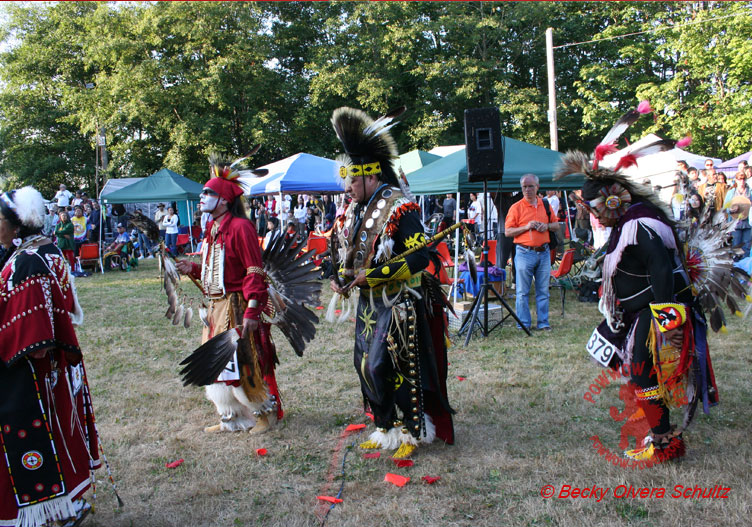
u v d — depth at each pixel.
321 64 23.94
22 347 2.34
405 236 3.14
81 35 26.19
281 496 2.96
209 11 23.06
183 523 2.75
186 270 3.77
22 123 28.33
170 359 5.71
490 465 3.19
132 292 10.17
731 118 17.64
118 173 27.64
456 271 7.06
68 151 28.50
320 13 26.33
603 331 3.32
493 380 4.61
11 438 2.39
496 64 24.03
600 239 9.21
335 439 3.64
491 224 13.73
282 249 3.86
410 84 25.44
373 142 3.16
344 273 3.28
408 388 3.25
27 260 2.43
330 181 13.23
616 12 23.45
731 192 9.16
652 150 3.02
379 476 3.14
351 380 4.80
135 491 3.06
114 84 23.34
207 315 3.60
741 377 4.44
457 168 7.70
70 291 2.63
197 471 3.26
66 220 12.41
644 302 3.05
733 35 18.14
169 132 24.81
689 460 3.12
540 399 4.17
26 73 28.00
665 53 21.88
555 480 3.00
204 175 24.28
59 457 2.48
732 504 2.67
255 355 3.62
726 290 3.29
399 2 23.52
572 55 26.05
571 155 3.17
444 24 23.41
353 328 6.65
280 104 25.52
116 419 4.07
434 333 3.39
